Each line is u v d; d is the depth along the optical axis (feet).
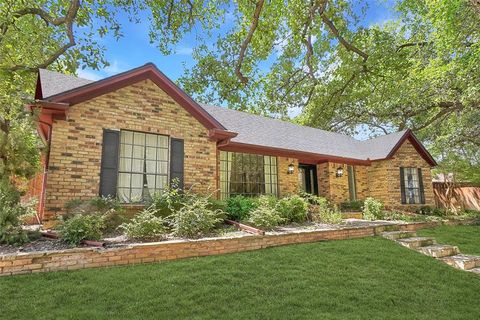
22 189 23.50
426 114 73.05
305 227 30.45
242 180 39.50
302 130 53.88
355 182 51.19
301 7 37.45
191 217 24.31
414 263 23.26
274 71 72.84
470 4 31.17
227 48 57.26
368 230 31.48
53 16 39.29
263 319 13.67
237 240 23.21
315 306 15.25
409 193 50.19
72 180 25.17
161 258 20.08
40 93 30.66
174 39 45.09
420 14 54.24
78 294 14.60
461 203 57.52
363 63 59.72
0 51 34.86
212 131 32.81
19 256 16.48
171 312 13.67
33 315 12.71
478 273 22.97
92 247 18.58
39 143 31.07
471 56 35.96
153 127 29.73
